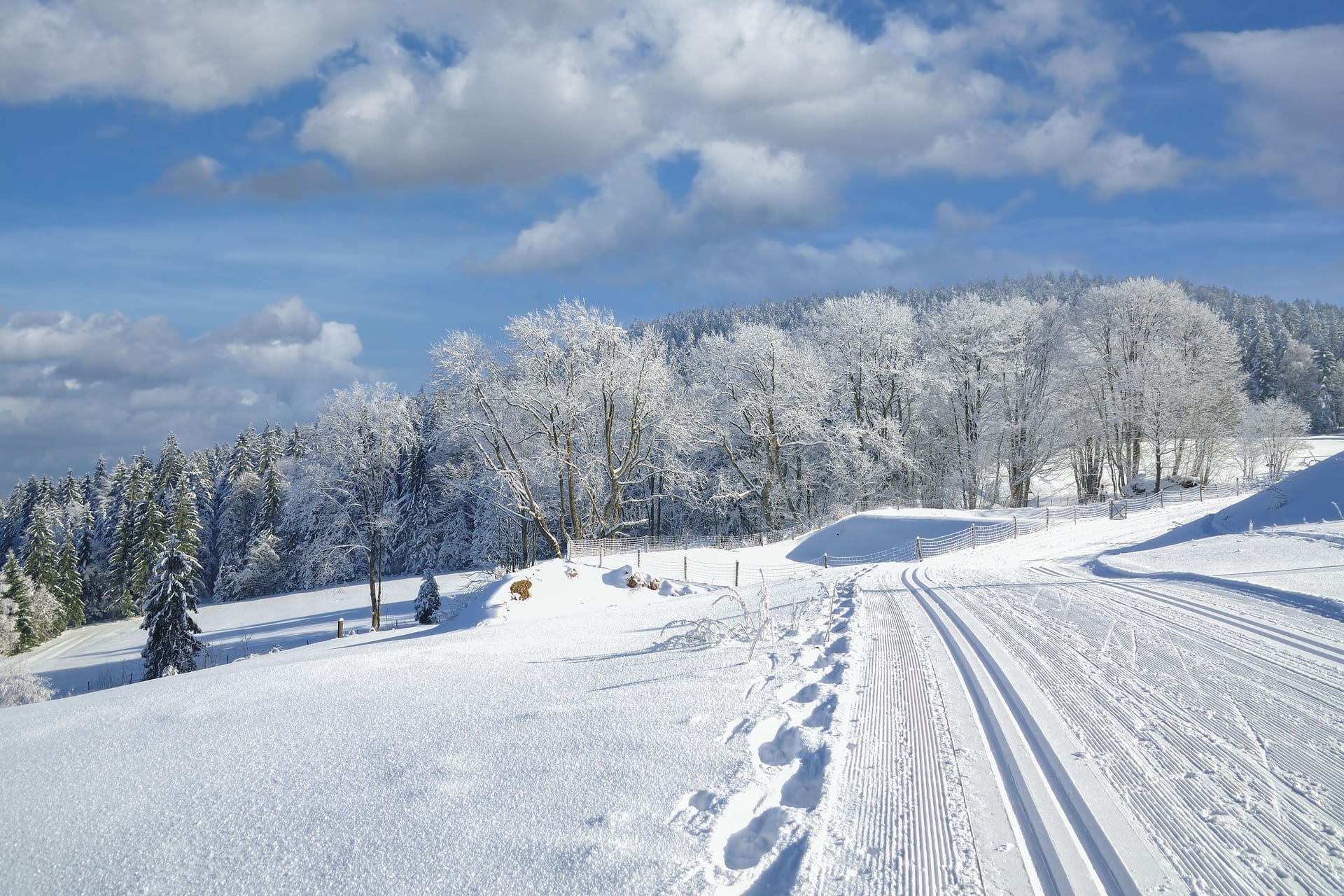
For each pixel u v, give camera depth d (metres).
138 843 4.43
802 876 3.57
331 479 40.12
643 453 43.44
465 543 58.44
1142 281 49.59
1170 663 7.56
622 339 38.53
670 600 17.47
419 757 5.58
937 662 7.88
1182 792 4.50
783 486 45.81
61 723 7.62
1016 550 25.36
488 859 3.86
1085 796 4.45
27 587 52.91
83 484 89.12
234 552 66.12
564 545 40.31
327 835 4.32
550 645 10.59
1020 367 46.97
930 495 51.19
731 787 4.58
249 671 10.09
